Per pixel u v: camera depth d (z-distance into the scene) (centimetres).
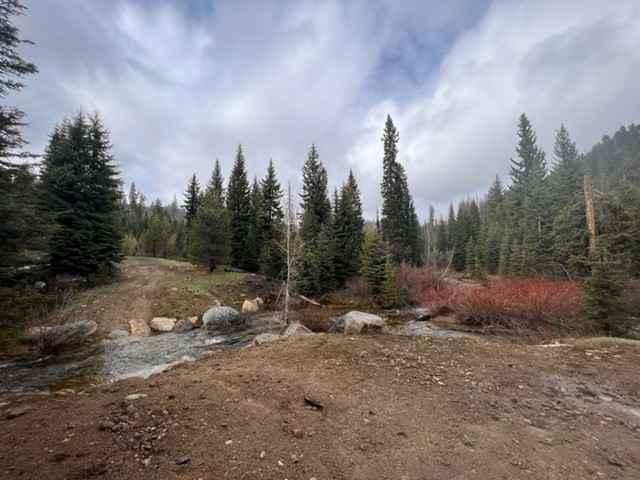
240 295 2148
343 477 278
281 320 1650
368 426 370
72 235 1769
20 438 314
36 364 949
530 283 1577
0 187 767
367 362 595
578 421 402
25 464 273
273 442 326
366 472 286
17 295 878
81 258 1800
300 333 990
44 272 1694
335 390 467
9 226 761
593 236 1767
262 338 893
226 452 304
